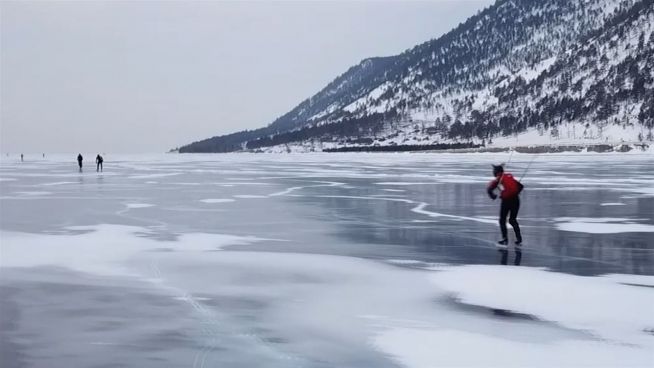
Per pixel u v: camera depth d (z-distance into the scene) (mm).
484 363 6391
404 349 6840
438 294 9289
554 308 8461
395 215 20000
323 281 10195
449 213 20500
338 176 45812
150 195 28344
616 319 7934
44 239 14742
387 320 7953
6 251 13047
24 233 15812
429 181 38594
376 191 30422
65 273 10852
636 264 11500
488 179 40688
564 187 31797
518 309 8438
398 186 34062
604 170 53031
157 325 7754
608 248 13305
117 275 10695
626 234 15367
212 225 17562
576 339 7141
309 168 63750
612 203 23297
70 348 6895
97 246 13727
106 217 19516
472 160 94125
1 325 7758
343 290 9562
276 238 15031
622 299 8898
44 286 9852
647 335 7301
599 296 9070
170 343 7062
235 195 28281
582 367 6254
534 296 9109
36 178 44062
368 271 10992
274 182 38469
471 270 11016
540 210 20969
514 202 13766
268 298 9094
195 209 22016
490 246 13711
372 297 9125
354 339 7195
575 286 9695
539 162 77750
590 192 28594
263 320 7973
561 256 12375
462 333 7387
